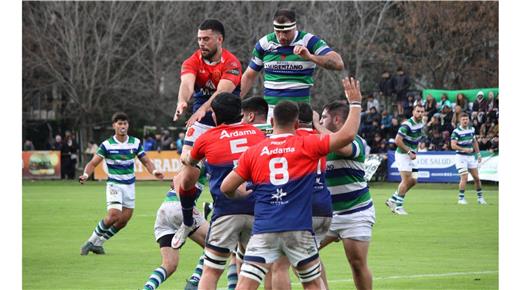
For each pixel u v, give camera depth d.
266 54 23.39
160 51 93.88
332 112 21.86
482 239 36.16
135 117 96.31
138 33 95.38
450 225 41.38
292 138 18.38
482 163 68.75
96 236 32.31
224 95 20.38
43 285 25.78
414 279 26.20
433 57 87.44
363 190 21.52
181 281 26.62
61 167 84.44
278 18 22.70
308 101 23.36
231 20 92.19
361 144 21.23
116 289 25.11
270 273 21.47
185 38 94.06
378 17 91.06
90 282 26.28
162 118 95.94
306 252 18.28
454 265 29.12
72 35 91.38
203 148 20.33
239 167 18.55
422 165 70.50
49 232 40.03
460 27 86.31
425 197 59.19
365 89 89.44
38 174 84.38
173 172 81.81
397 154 46.81
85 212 50.16
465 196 59.88
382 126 74.56
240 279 18.23
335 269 28.42
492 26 85.88
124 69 95.06
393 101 78.44
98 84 93.19
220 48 23.58
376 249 33.12
